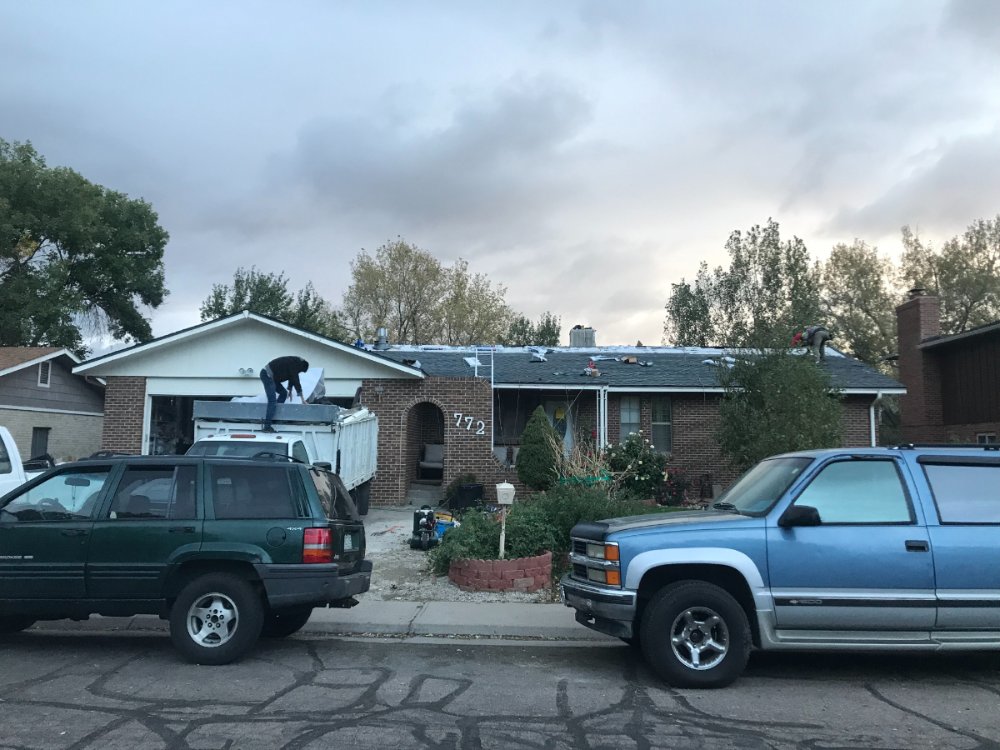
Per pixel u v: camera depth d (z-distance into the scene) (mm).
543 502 12195
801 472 6879
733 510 7238
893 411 33500
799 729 5492
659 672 6488
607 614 6621
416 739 5164
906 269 38188
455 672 6945
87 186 38094
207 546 7078
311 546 7164
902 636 6449
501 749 5012
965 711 5965
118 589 7117
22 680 6504
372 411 19438
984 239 37062
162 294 42719
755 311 27156
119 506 7305
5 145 36219
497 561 10133
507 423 22281
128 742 5023
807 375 15445
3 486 10156
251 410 14500
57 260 36594
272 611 7602
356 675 6781
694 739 5254
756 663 7418
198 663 7012
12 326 34406
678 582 6625
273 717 5574
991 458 6836
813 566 6477
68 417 28719
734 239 33375
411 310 43188
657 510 12328
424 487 20359
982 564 6457
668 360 24094
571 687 6496
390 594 10016
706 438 21375
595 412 21875
